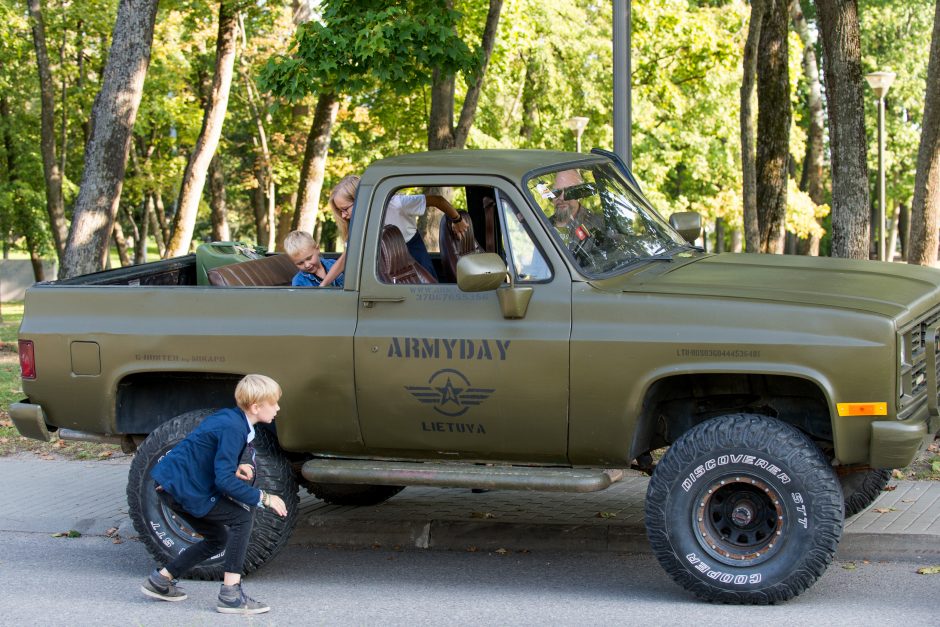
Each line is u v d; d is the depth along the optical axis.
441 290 5.55
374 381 5.61
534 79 29.19
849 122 9.36
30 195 30.11
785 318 4.98
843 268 5.79
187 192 18.88
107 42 27.09
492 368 5.39
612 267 5.57
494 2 12.55
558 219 5.56
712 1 33.88
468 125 12.62
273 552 5.84
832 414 4.89
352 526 6.73
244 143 32.44
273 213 29.38
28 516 7.52
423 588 5.79
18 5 23.30
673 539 5.19
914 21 38.00
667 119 32.28
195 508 5.31
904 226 46.03
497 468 5.44
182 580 6.08
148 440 6.00
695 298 5.15
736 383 5.45
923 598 5.29
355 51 10.20
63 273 12.25
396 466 5.61
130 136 12.40
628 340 5.17
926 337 5.08
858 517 6.34
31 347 6.14
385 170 5.74
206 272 6.93
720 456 5.10
